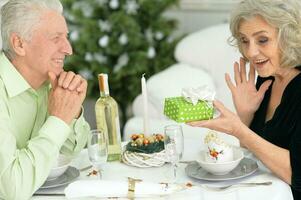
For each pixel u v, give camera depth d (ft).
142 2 12.99
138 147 6.13
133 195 5.23
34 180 5.26
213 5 13.62
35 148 5.32
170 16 14.23
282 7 5.79
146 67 13.01
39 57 5.65
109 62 13.23
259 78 6.99
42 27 5.59
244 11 5.90
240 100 6.70
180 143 5.49
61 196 5.42
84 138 6.44
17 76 5.80
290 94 6.07
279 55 6.00
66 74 5.65
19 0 5.59
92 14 13.12
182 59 11.36
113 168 6.12
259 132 6.59
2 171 5.20
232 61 10.78
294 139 5.66
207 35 11.24
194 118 5.70
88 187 5.22
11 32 5.62
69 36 13.16
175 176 5.66
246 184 5.41
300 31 5.83
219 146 5.65
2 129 5.37
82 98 5.62
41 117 6.18
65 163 6.02
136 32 12.91
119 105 13.74
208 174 5.70
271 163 5.65
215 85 10.91
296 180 5.58
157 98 10.20
